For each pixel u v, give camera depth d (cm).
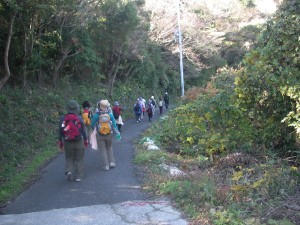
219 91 986
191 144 1128
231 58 4928
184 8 4284
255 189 612
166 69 4247
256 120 936
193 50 4272
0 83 1409
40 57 1869
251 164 831
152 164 887
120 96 2975
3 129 1234
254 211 529
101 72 2898
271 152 857
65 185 748
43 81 2014
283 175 668
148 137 1362
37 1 1362
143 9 3080
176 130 1312
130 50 2964
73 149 767
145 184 712
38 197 679
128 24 2330
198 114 928
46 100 1767
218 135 907
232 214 503
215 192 592
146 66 3591
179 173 774
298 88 798
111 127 870
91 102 2312
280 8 892
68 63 2281
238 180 679
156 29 3784
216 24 4812
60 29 1831
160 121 2009
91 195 671
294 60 823
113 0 2205
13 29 1484
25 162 1061
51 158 1105
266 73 859
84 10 1847
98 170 861
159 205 586
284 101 884
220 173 797
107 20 2280
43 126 1510
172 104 3941
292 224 475
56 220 545
